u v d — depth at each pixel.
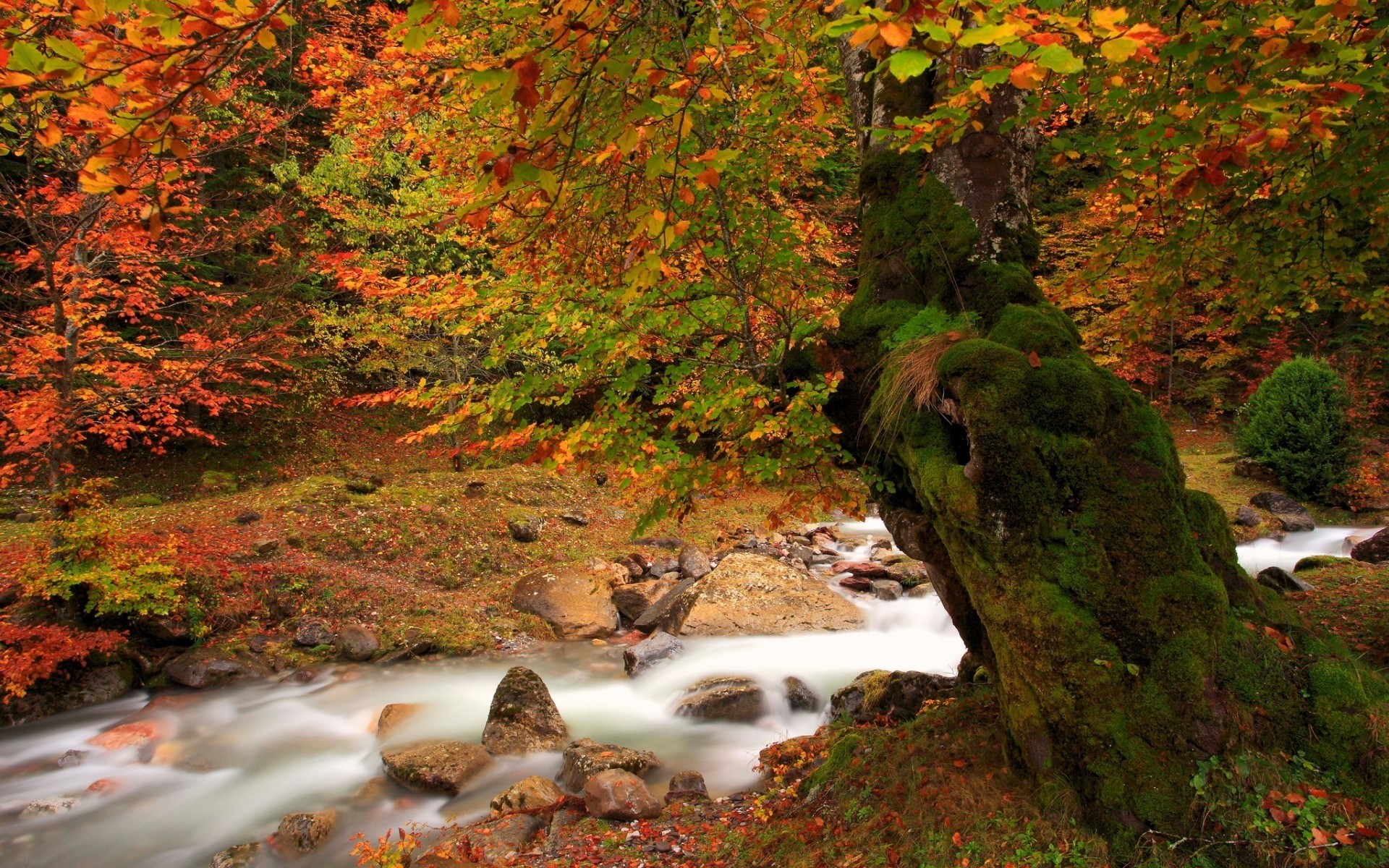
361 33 12.11
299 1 2.12
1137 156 3.69
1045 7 2.05
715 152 1.99
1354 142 3.55
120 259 8.15
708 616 9.02
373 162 10.59
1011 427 3.05
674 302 3.82
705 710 6.83
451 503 12.26
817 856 3.40
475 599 10.02
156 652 8.13
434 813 5.34
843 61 4.95
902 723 4.76
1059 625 2.98
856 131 4.92
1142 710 2.88
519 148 1.95
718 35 2.83
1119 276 5.25
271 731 6.86
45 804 5.59
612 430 3.71
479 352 12.56
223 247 9.25
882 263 4.29
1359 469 12.13
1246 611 3.20
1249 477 13.20
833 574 11.12
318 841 5.03
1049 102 3.51
